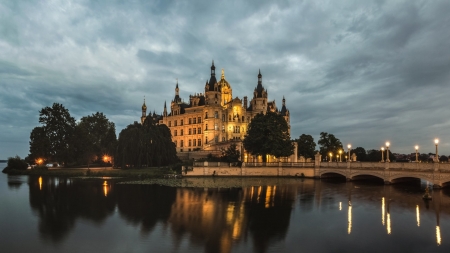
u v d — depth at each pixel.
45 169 94.38
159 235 25.08
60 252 21.42
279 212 33.81
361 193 48.12
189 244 22.84
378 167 61.78
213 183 63.31
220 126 132.88
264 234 25.41
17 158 102.19
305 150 114.88
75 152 104.25
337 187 56.84
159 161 86.62
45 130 101.44
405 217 31.14
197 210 34.88
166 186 57.75
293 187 56.94
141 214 32.81
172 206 37.22
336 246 22.56
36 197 44.41
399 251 21.58
